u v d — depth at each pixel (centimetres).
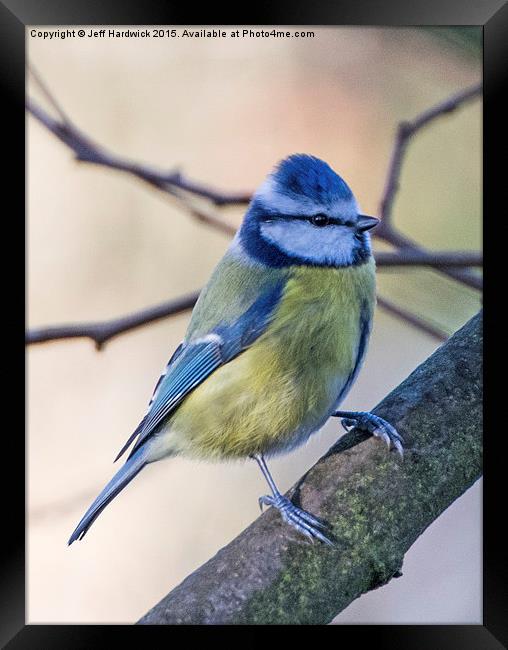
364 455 411
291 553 386
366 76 709
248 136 710
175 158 704
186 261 703
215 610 377
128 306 695
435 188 670
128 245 701
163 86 708
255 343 521
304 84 713
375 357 642
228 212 598
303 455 654
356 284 529
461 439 411
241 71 715
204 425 531
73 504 636
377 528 392
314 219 535
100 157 568
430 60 686
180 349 548
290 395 520
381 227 559
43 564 617
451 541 536
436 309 660
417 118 573
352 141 706
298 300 520
